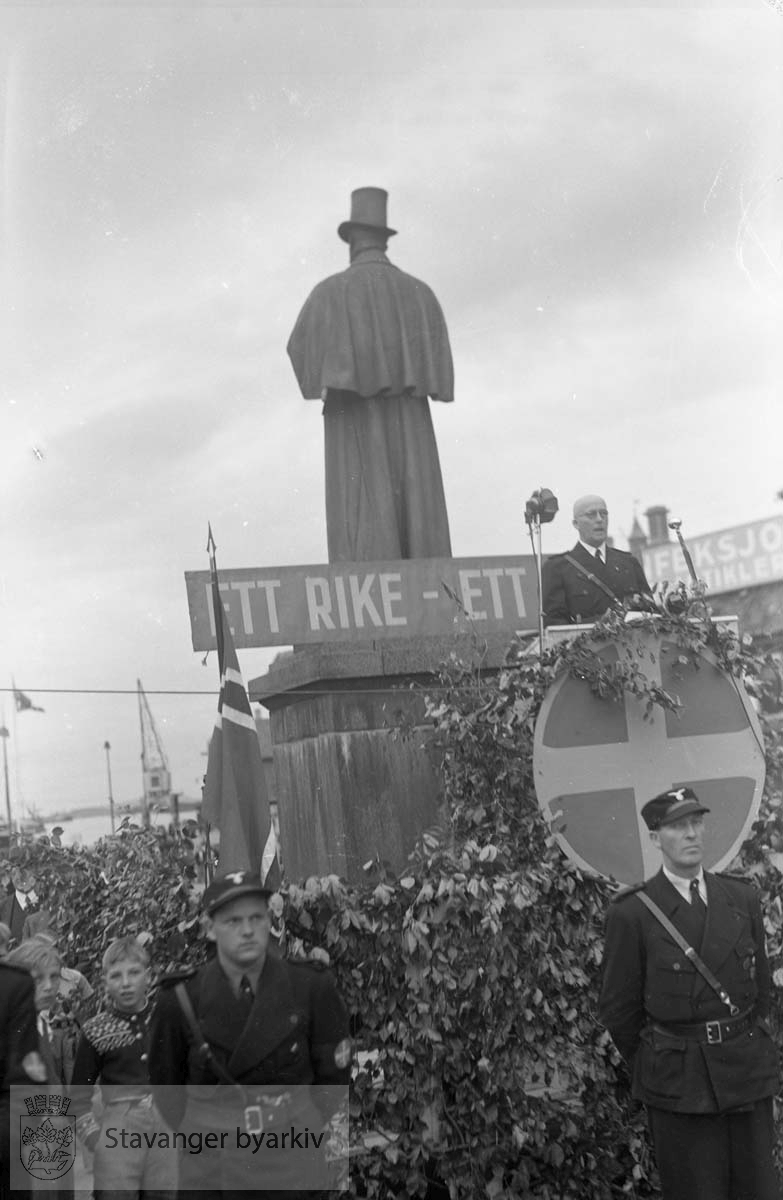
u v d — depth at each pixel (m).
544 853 5.02
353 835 6.99
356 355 8.51
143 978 4.27
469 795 5.18
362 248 8.89
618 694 5.07
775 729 5.25
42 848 7.16
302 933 4.62
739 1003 3.98
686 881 4.10
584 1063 4.80
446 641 7.28
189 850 5.40
